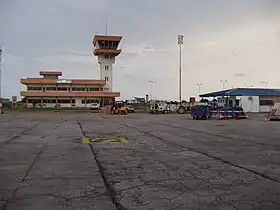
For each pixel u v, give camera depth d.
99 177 7.51
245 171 8.13
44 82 97.31
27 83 97.19
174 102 70.69
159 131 20.45
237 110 38.06
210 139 15.72
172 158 10.13
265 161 9.57
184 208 5.27
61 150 11.89
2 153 11.13
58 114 54.34
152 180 7.19
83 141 14.80
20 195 6.05
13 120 34.44
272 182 6.99
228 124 27.73
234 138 16.17
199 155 10.73
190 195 6.00
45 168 8.55
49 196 5.98
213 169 8.39
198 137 16.69
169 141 14.85
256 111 60.28
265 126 25.11
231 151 11.67
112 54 97.38
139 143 14.08
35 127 23.88
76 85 99.19
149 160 9.77
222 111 37.38
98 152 11.41
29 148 12.41
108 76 98.69
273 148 12.46
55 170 8.29
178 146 13.10
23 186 6.70
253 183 6.91
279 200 5.71
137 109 83.94
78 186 6.70
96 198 5.85
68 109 83.31
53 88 98.88
